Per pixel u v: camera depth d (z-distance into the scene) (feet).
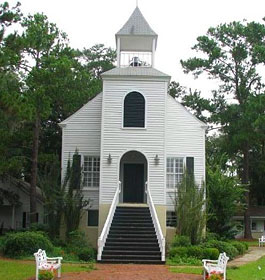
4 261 71.10
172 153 105.19
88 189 103.19
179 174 104.73
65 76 110.63
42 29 113.70
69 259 76.54
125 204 94.73
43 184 97.91
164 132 99.04
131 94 99.96
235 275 61.36
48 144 144.36
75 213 94.94
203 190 93.71
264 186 190.60
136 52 111.14
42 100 102.78
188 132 106.32
